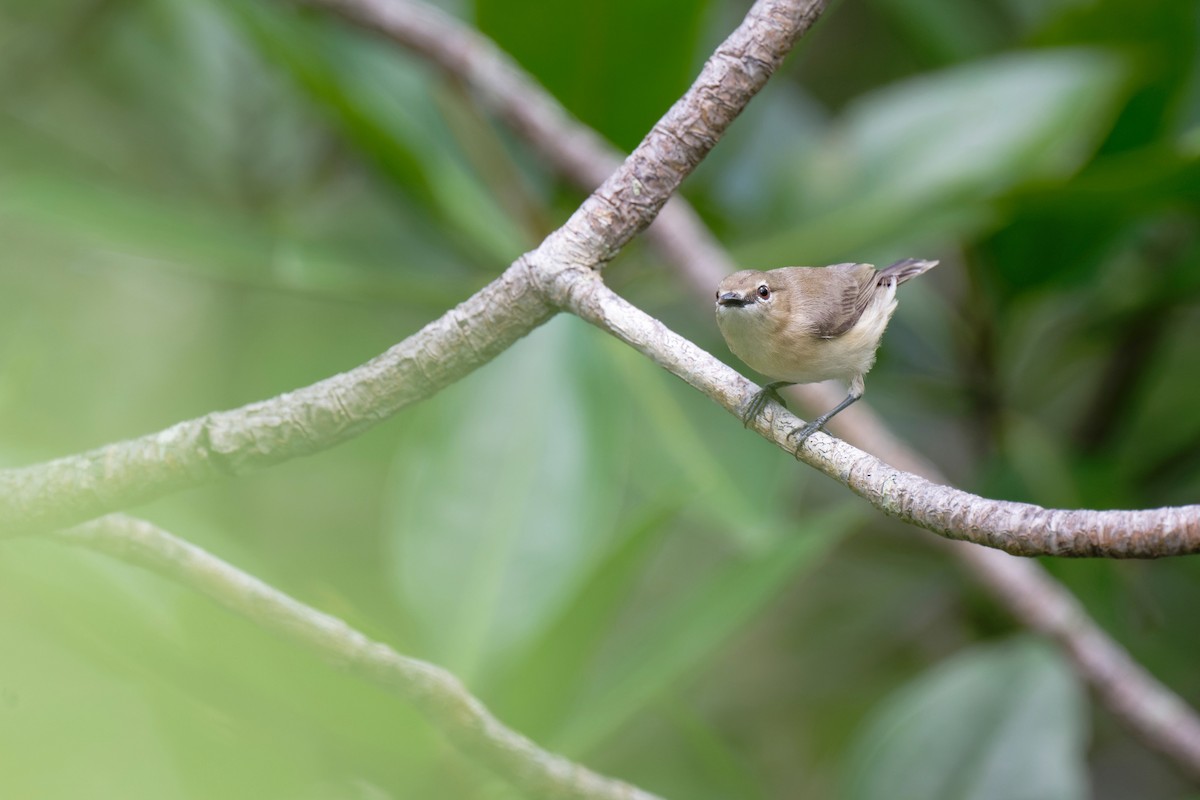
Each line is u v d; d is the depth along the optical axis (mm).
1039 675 8266
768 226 10820
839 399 10664
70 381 9398
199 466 5082
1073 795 7879
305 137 12203
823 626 12461
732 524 9258
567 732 7348
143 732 4227
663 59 10086
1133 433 12484
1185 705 10969
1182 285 10961
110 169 11219
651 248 10336
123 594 5785
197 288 10789
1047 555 4199
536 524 8320
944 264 13008
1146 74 10445
